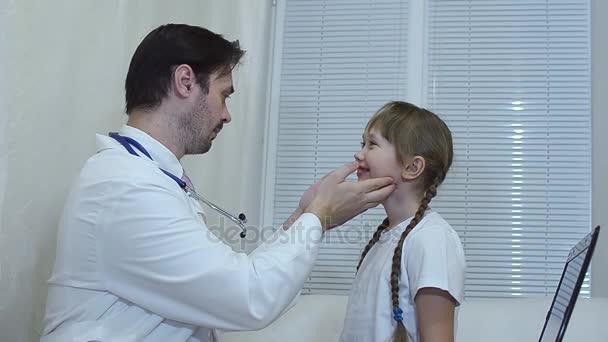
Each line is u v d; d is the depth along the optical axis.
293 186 2.53
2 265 1.28
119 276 1.15
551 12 2.49
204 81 1.32
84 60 1.55
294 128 2.56
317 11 2.63
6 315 1.30
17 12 1.30
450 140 1.45
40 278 1.41
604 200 2.27
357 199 1.31
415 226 1.31
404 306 1.26
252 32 2.39
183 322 1.19
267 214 2.51
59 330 1.16
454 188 2.41
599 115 2.34
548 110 2.43
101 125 1.62
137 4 1.79
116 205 1.14
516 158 2.41
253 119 2.38
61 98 1.46
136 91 1.32
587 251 1.07
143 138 1.28
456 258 1.26
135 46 1.78
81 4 1.54
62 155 1.47
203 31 1.35
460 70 2.49
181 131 1.33
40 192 1.39
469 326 1.71
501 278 2.34
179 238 1.13
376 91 2.53
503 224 2.38
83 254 1.15
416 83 2.50
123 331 1.15
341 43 2.59
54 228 1.44
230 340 1.77
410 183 1.39
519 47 2.48
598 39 2.38
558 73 2.44
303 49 2.61
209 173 2.20
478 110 2.46
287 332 1.79
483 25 2.51
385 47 2.56
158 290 1.14
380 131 1.40
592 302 1.73
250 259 1.18
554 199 2.37
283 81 2.60
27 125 1.34
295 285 1.19
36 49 1.37
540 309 1.74
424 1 2.56
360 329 1.33
